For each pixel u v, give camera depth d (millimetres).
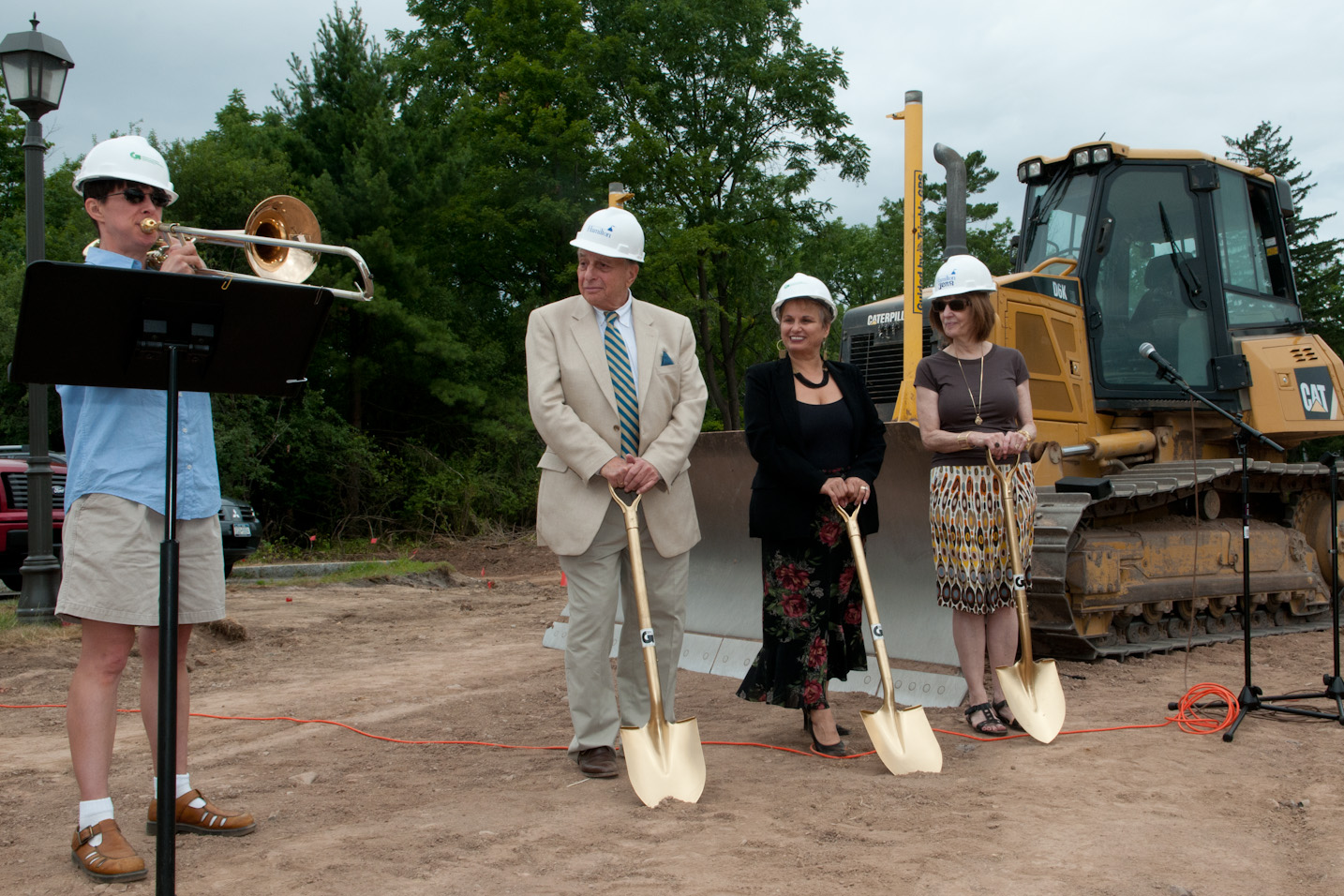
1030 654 4301
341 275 17672
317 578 12344
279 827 3240
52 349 2449
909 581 5254
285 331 2688
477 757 4141
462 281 23094
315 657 6914
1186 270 6840
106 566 2912
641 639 3635
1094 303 6727
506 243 22344
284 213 3246
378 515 18453
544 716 4922
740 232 26625
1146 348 4605
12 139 26891
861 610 4215
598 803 3439
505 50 23250
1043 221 7105
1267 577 6902
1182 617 6547
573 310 3971
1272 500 7543
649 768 3459
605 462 3713
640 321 4023
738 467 5832
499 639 7699
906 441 5031
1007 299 6180
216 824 3152
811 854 2898
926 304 6730
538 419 3814
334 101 19391
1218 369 6801
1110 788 3516
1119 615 6188
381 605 9891
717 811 3316
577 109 23172
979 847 2947
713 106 26547
